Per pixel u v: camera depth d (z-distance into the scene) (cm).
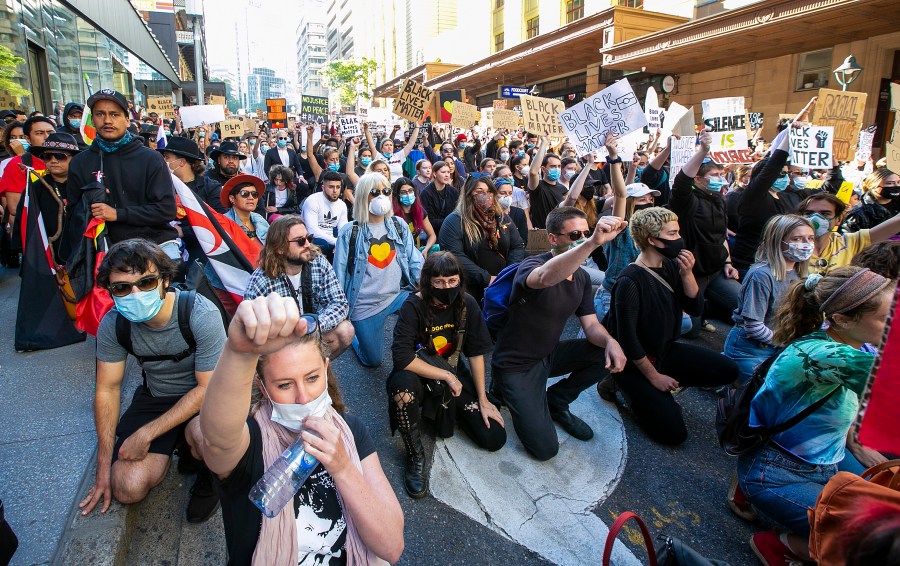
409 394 308
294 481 136
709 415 400
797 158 561
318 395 145
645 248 362
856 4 1079
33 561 220
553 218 336
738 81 1762
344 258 448
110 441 253
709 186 509
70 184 377
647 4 2158
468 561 261
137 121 1232
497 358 348
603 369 365
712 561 201
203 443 134
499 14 3578
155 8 4991
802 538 243
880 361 114
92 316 359
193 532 260
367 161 920
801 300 253
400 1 6247
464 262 493
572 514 294
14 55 976
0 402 344
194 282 398
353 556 149
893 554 109
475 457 341
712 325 570
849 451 277
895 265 295
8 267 648
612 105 554
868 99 1394
